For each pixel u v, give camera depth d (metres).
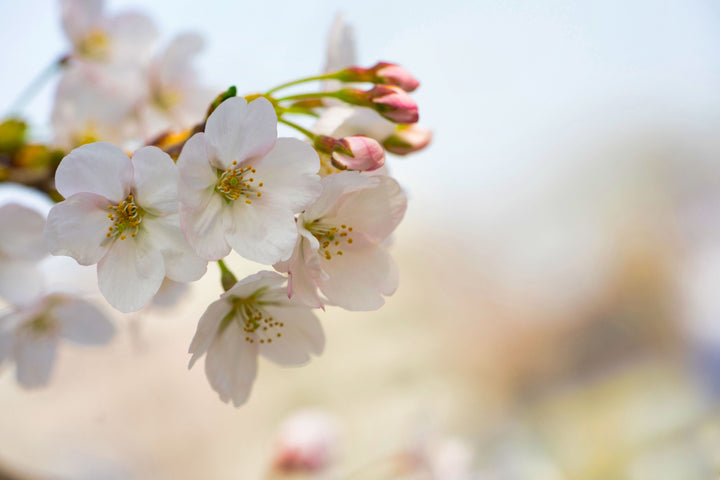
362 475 0.60
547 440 1.06
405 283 1.21
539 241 1.26
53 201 0.38
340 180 0.34
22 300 0.40
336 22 0.38
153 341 0.93
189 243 0.33
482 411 1.09
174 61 0.44
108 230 0.34
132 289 0.33
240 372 0.36
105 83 0.43
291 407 1.05
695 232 1.26
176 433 0.96
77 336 0.42
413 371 1.11
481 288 1.22
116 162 0.33
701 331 1.21
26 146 0.39
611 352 1.18
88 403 0.91
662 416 1.08
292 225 0.34
